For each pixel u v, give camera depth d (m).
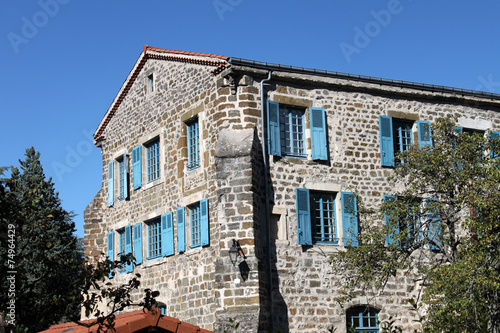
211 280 19.17
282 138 19.78
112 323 12.14
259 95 19.45
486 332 13.52
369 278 16.61
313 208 19.86
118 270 23.67
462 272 14.46
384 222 20.33
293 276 18.75
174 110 21.75
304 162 19.77
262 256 18.25
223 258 17.80
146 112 23.28
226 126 19.14
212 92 19.98
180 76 21.62
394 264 16.47
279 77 19.69
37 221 14.34
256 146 18.80
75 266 13.27
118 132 24.92
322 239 19.66
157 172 22.64
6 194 13.54
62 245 33.03
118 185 24.62
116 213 24.33
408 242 17.12
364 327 19.47
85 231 24.92
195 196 20.23
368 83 21.05
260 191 18.69
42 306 13.09
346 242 18.89
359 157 20.59
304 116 20.27
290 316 18.41
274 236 18.86
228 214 18.05
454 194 17.27
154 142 23.00
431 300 18.31
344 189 20.14
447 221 16.72
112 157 25.11
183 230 20.56
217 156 18.44
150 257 22.27
